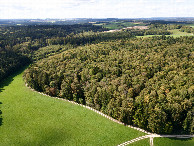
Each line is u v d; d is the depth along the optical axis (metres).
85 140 75.38
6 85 136.62
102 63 124.19
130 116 81.12
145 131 78.75
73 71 121.00
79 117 92.00
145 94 84.94
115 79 103.06
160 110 72.25
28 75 131.12
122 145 71.69
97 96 96.00
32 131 81.38
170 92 83.88
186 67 107.56
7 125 85.94
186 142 70.62
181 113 75.38
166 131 73.19
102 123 86.19
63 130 82.00
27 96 117.50
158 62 113.38
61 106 103.44
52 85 116.81
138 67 111.62
